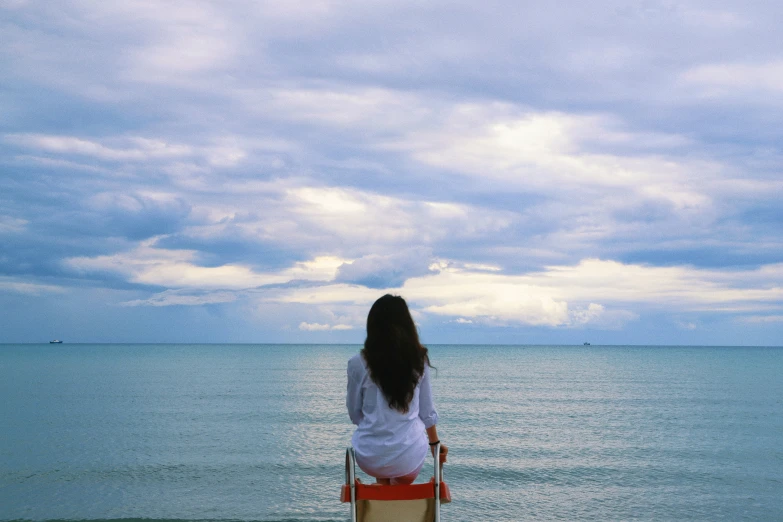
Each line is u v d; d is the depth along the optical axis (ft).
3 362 319.68
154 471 51.60
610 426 82.12
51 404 107.76
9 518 37.73
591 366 294.25
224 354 504.02
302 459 56.85
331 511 39.52
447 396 129.70
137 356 444.14
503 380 186.09
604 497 43.80
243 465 53.93
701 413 97.91
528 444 67.05
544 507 41.04
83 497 42.96
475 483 48.01
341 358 396.57
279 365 287.89
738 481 48.91
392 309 13.64
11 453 60.18
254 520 37.11
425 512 12.84
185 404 108.06
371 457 13.25
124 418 88.12
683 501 42.75
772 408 105.91
